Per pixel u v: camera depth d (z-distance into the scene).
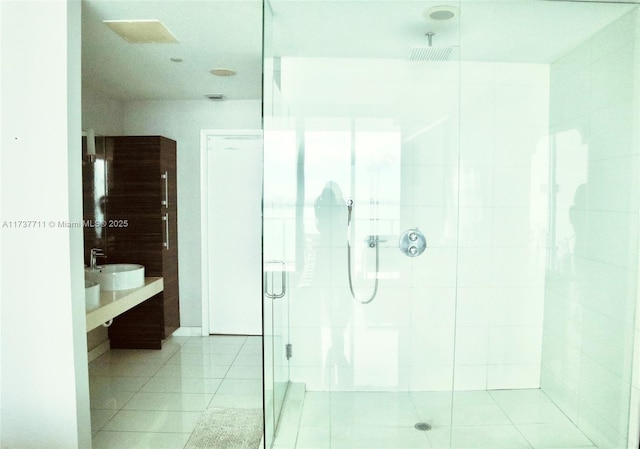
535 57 2.43
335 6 1.99
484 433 2.31
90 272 3.11
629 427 2.15
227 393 2.82
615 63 2.13
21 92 1.84
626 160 2.13
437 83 2.46
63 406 1.92
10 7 1.82
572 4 2.01
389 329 2.57
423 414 2.45
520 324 2.58
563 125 2.38
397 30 2.23
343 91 2.45
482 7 2.03
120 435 2.30
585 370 2.34
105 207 3.59
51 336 1.90
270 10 2.02
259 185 3.92
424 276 2.56
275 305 2.33
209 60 2.74
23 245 1.87
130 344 3.66
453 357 2.58
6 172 1.86
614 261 2.20
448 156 2.51
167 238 3.73
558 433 2.32
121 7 2.00
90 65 2.84
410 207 2.53
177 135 3.88
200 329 4.03
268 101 2.06
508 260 2.55
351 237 2.53
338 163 2.50
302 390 2.56
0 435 1.93
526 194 2.52
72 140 1.89
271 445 2.19
